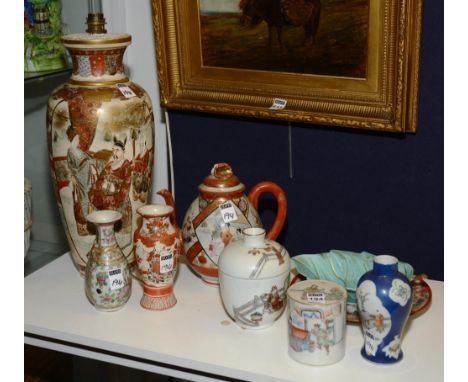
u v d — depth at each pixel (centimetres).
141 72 177
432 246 157
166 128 176
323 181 163
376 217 160
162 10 160
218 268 131
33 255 175
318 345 119
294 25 150
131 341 129
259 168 169
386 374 118
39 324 136
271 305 128
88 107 138
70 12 167
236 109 161
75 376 192
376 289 117
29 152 177
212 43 159
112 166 141
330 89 151
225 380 125
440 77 144
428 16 141
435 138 149
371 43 144
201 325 134
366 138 155
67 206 146
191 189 178
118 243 147
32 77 155
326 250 167
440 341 128
